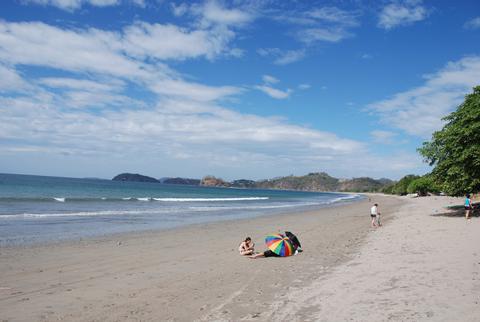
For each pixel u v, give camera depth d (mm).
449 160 25406
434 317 6762
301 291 9109
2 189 65250
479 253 12273
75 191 73438
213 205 51906
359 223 27859
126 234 20453
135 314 7770
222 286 9914
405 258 12188
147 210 37438
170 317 7559
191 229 23750
